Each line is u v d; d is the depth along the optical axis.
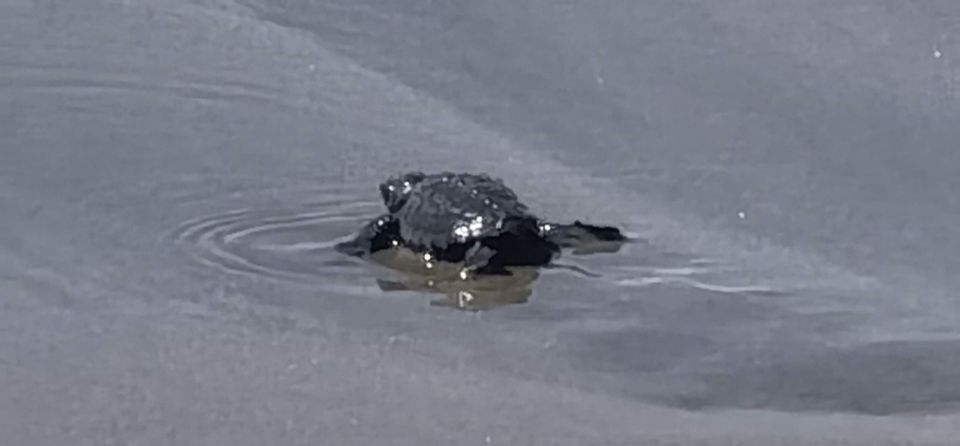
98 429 18.48
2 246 24.19
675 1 36.06
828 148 29.25
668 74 32.72
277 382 19.95
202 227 25.36
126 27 34.81
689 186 27.73
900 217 26.34
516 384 20.16
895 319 22.52
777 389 20.17
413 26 35.38
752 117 30.72
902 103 31.02
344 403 19.41
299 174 27.83
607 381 20.41
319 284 23.31
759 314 22.62
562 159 29.02
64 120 29.86
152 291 22.83
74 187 26.73
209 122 30.14
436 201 24.23
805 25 34.75
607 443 18.36
